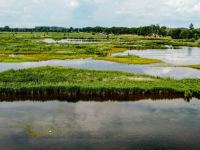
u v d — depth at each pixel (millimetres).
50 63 45656
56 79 28422
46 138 15008
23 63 45156
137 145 14305
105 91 24688
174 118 18547
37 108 20766
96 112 19906
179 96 24484
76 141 14695
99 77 29812
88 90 24641
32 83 26547
